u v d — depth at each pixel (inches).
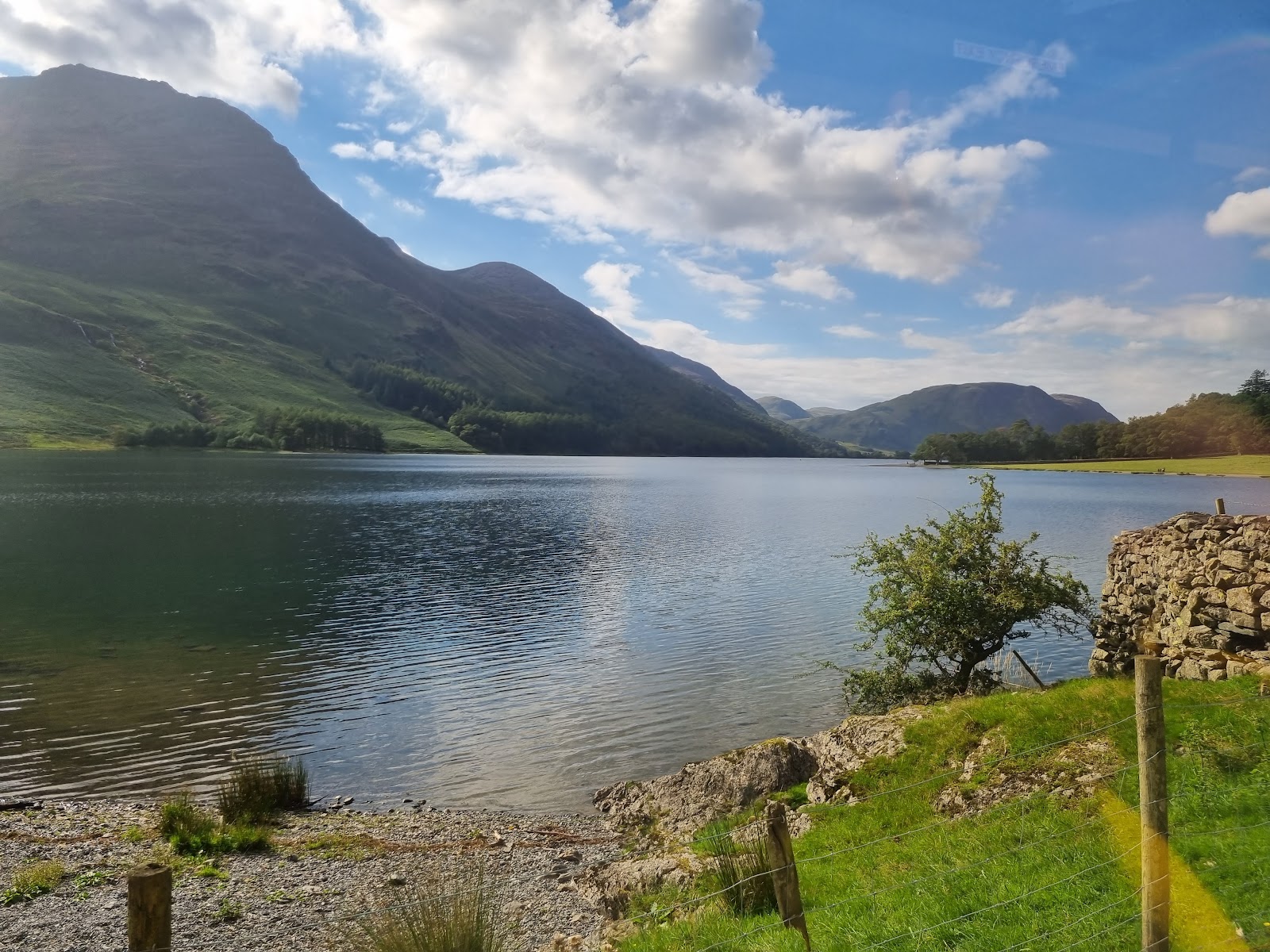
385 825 753.6
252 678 1220.5
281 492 4569.4
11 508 3341.5
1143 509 4143.7
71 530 2783.0
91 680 1191.6
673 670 1291.8
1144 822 255.0
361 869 638.5
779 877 345.7
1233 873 319.6
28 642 1400.1
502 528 3287.4
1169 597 747.4
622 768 906.1
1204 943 280.4
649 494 5516.7
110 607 1686.8
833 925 368.5
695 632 1556.3
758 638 1508.4
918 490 6353.3
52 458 6914.4
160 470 5915.4
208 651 1365.7
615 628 1587.1
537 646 1445.6
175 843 673.6
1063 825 417.1
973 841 430.6
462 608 1761.8
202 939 516.7
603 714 1082.7
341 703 1117.7
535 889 606.9
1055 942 305.1
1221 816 369.1
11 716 1034.1
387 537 2893.7
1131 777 446.9
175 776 865.5
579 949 464.4
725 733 1012.5
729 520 3799.2
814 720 1055.6
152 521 3088.1
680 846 609.6
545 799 825.5
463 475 7086.6
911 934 339.3
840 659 1354.6
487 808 802.2
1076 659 1311.5
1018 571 948.6
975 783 511.8
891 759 591.5
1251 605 610.5
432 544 2753.4
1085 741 507.5
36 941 498.6
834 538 3097.9
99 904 553.6
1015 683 1120.2
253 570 2156.7
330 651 1390.3
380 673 1266.0
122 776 861.8
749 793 705.6
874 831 505.7
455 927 392.2
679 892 498.3
